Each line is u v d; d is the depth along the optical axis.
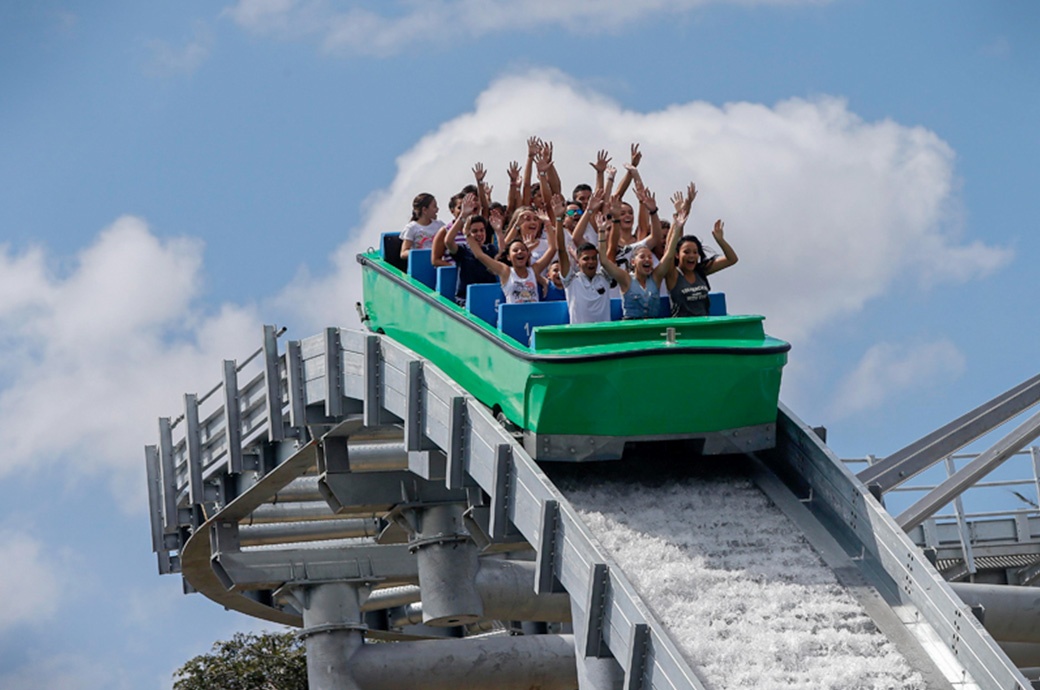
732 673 16.50
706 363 19.36
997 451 24.31
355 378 24.72
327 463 27.70
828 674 16.64
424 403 22.06
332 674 30.91
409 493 29.25
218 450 30.95
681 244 21.45
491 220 23.34
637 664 16.58
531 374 19.33
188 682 49.31
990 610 25.73
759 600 17.83
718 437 19.91
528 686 31.34
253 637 51.16
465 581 29.81
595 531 18.80
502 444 19.52
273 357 27.97
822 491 19.70
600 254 20.88
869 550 18.53
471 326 21.08
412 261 23.98
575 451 19.61
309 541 36.00
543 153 23.47
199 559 33.91
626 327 19.56
